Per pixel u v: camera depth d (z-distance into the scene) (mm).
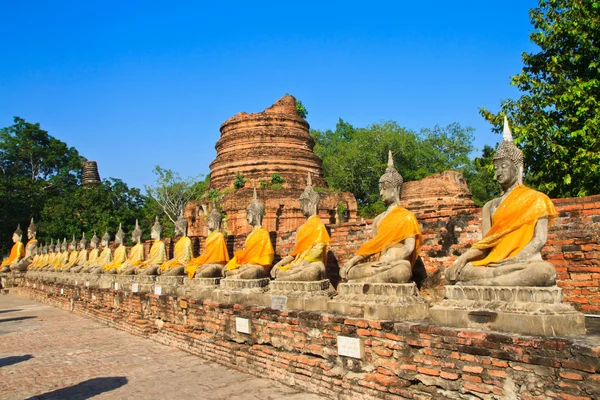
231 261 13594
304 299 10023
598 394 5352
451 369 6812
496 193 49969
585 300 8438
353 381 8320
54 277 32750
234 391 9594
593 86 16547
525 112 18453
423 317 8328
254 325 11016
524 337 6059
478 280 7000
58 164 78250
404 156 46500
